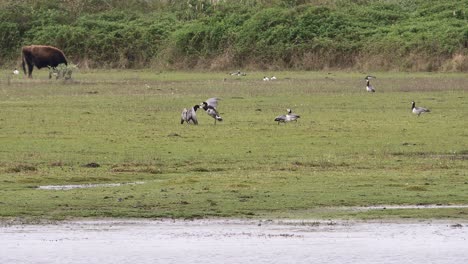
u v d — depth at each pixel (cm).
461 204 3450
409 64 11562
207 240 2966
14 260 2733
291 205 3422
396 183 3841
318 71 11800
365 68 11762
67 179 3934
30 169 4197
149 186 3778
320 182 3853
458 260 2741
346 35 12562
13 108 7025
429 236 3006
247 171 4178
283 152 4791
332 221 3203
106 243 2928
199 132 5578
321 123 6066
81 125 5931
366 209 3369
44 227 3119
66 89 8981
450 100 7631
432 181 3894
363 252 2811
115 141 5166
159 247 2884
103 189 3712
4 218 3228
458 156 4706
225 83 9731
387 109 6994
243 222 3188
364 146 5016
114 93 8481
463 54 11481
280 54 12375
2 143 5075
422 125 5944
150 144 5059
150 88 9069
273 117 6444
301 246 2888
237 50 12575
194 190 3678
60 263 2691
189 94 8306
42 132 5566
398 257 2769
